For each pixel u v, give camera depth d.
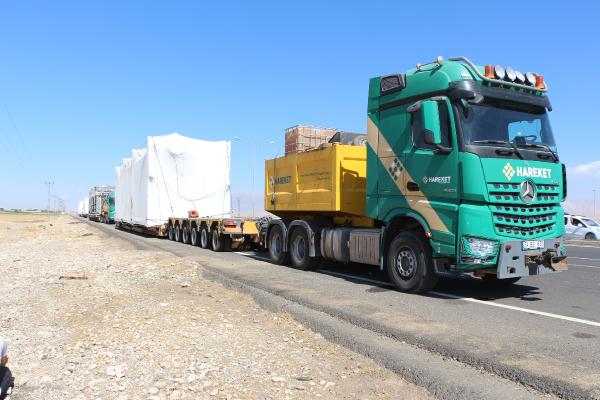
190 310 7.58
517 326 6.29
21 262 14.10
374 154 9.55
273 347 5.75
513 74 8.23
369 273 11.52
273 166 13.62
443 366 5.00
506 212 7.74
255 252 17.39
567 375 4.49
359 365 5.19
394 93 9.13
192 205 22.80
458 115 7.88
